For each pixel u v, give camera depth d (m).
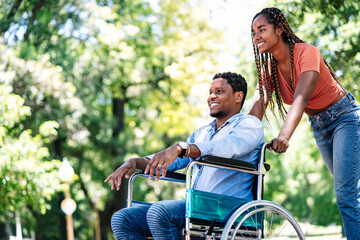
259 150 4.57
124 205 22.33
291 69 4.64
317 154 22.45
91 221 25.45
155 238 4.20
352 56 10.59
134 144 22.09
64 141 21.34
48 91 15.95
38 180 13.37
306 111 4.83
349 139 4.49
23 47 16.50
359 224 4.40
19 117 13.77
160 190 22.73
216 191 4.55
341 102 4.60
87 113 19.34
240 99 4.90
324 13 9.91
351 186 4.45
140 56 20.56
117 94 20.81
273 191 26.33
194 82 19.33
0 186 13.29
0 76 14.50
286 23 4.64
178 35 20.61
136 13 20.31
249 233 4.36
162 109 21.59
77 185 23.41
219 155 4.30
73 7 18.05
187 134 22.11
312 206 26.44
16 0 17.53
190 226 4.06
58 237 25.66
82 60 18.47
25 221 23.31
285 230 5.17
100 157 22.08
